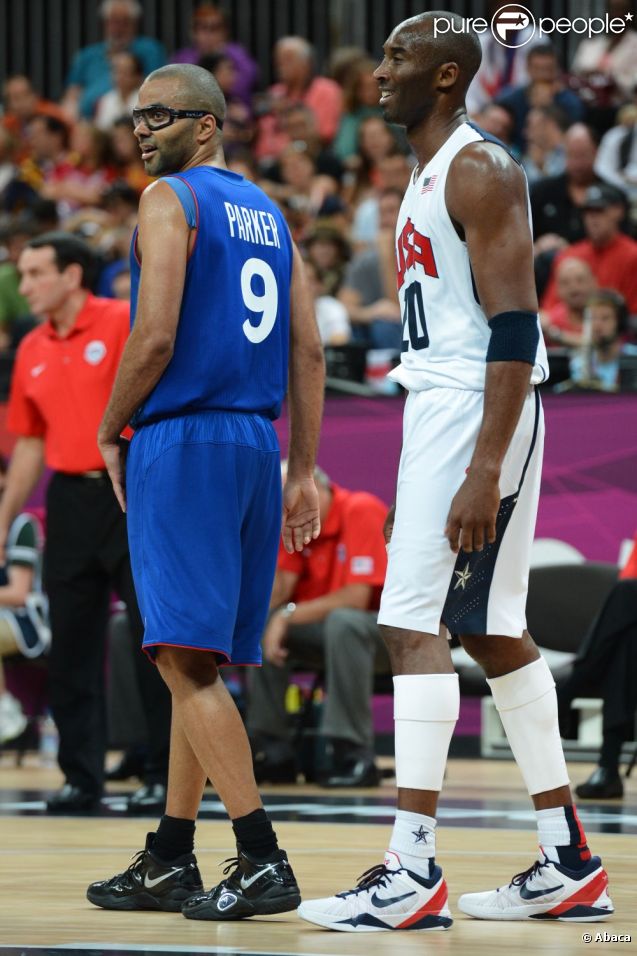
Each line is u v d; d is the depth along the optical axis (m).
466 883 11.60
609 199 31.23
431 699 9.78
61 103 45.78
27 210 38.53
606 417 26.53
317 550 23.41
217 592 10.23
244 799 10.15
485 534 9.67
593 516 26.55
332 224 33.06
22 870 12.44
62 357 18.12
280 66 42.25
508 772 24.39
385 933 9.40
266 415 10.87
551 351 27.62
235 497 10.41
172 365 10.41
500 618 10.11
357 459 27.16
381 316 31.56
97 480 18.03
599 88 37.59
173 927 9.60
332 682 22.39
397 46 10.15
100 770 18.31
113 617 24.14
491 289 9.74
